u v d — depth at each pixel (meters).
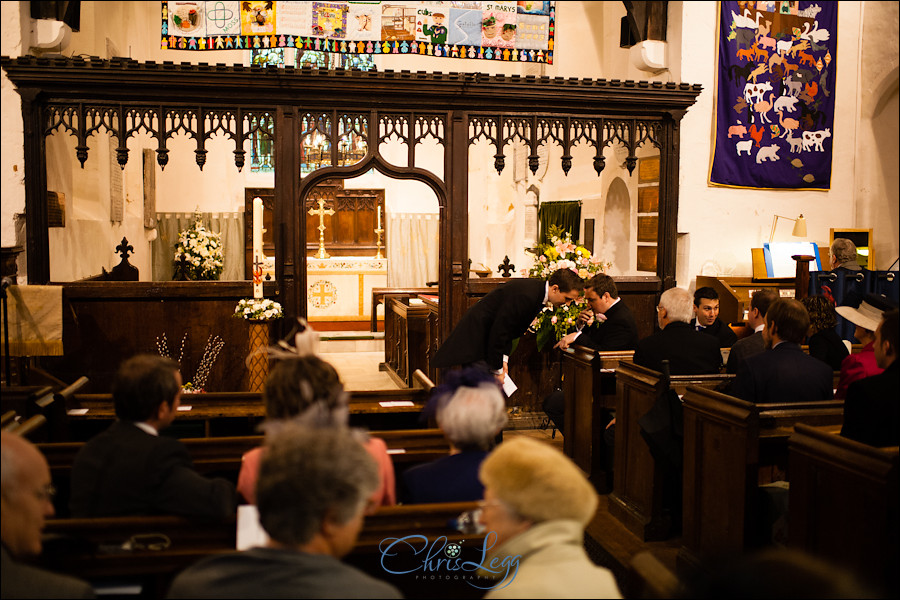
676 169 8.04
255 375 6.91
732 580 1.13
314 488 1.68
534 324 7.11
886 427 3.17
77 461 2.60
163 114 6.94
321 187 13.91
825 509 3.24
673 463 4.43
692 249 8.48
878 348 3.30
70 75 6.67
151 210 12.43
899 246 8.86
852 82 8.87
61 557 2.33
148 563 2.38
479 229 14.71
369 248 14.15
